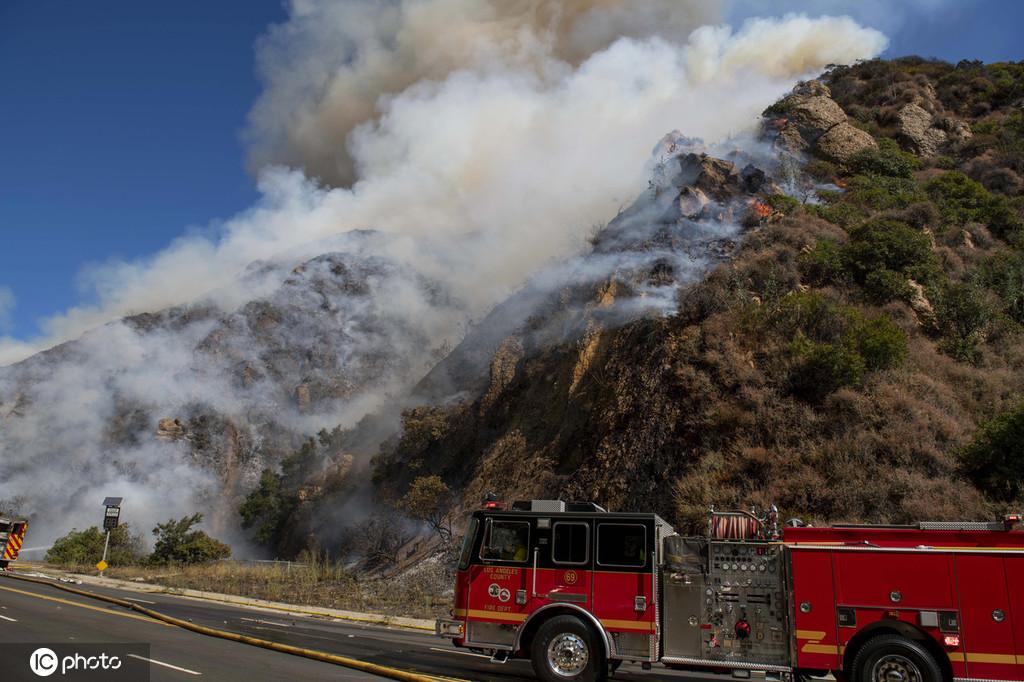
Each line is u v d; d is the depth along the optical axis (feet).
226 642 45.62
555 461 108.68
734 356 90.22
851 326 90.48
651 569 36.06
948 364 90.07
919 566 32.65
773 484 74.28
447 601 83.51
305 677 34.14
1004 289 107.45
